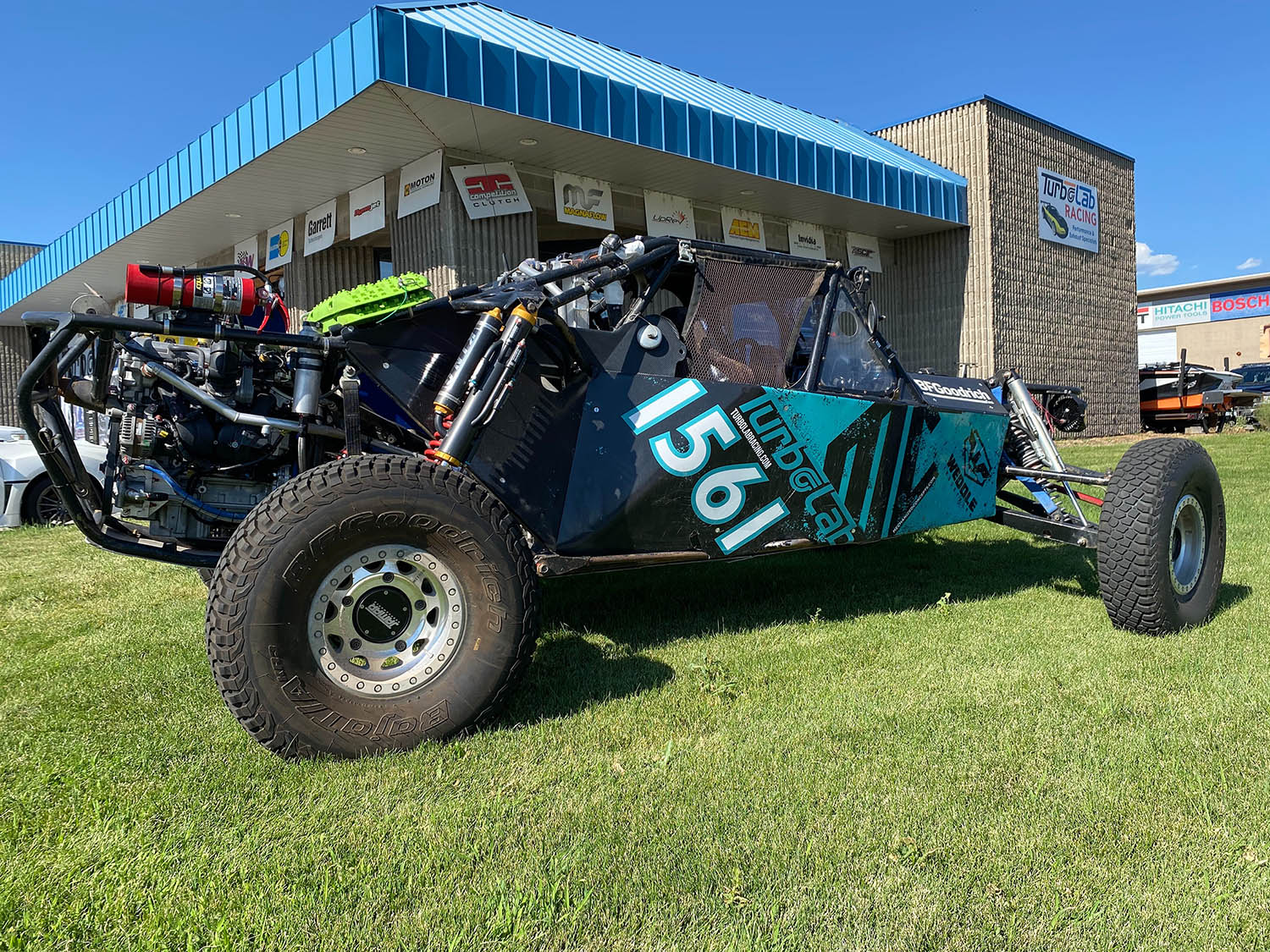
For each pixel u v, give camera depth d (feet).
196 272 9.34
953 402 14.57
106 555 19.84
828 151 41.50
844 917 5.75
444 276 33.86
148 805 7.26
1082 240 61.26
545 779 7.75
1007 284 54.60
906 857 6.42
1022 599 14.55
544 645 11.86
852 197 43.09
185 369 10.52
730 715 9.27
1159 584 11.98
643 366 11.19
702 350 11.68
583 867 6.29
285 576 7.80
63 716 9.36
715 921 5.71
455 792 7.53
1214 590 13.10
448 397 9.30
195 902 5.90
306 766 7.93
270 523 7.86
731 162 36.60
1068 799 7.30
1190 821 6.94
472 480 8.86
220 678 7.75
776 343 12.26
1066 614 13.48
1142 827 6.86
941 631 12.52
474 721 8.61
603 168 36.60
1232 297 175.11
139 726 9.02
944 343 55.21
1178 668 10.72
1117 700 9.50
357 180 36.65
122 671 10.88
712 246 11.87
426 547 8.46
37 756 8.26
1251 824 6.88
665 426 11.13
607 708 9.49
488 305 9.66
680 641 12.07
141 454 10.27
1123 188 65.62
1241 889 6.04
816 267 12.76
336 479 8.14
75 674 10.83
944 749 8.29
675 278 12.21
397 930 5.60
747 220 45.65
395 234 36.45
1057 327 58.90
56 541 22.02
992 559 18.26
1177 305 182.80
